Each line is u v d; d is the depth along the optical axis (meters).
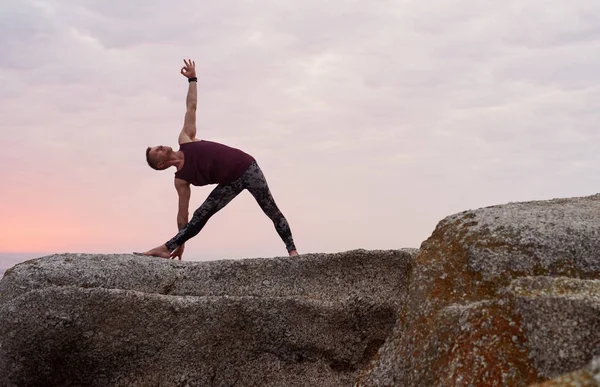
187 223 7.72
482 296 5.03
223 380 6.28
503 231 5.41
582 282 4.39
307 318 6.33
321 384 6.36
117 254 6.81
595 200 6.28
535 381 3.96
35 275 6.38
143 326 6.14
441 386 4.26
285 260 6.73
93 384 6.16
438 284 5.29
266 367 6.36
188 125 7.93
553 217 5.52
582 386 2.50
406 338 5.07
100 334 6.09
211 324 6.22
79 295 6.07
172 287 6.61
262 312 6.28
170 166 7.59
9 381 6.04
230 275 6.69
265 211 7.68
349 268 6.68
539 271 5.05
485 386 4.05
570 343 3.97
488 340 4.25
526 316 4.23
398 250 6.75
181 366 6.25
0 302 6.30
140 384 6.19
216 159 7.45
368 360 6.50
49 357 6.07
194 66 8.09
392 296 6.53
